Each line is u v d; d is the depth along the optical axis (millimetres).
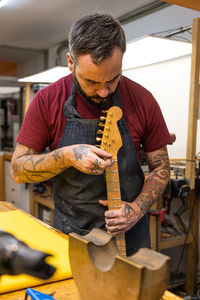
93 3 3561
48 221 3340
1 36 5113
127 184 1203
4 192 4398
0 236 839
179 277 2695
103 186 1159
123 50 895
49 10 3902
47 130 1180
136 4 3482
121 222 1058
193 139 1930
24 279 650
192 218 2537
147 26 3482
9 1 3631
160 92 3008
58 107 1155
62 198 1235
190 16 2918
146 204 1149
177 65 2811
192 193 2502
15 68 7133
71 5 3691
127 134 1177
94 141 1147
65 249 796
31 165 1118
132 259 464
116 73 894
